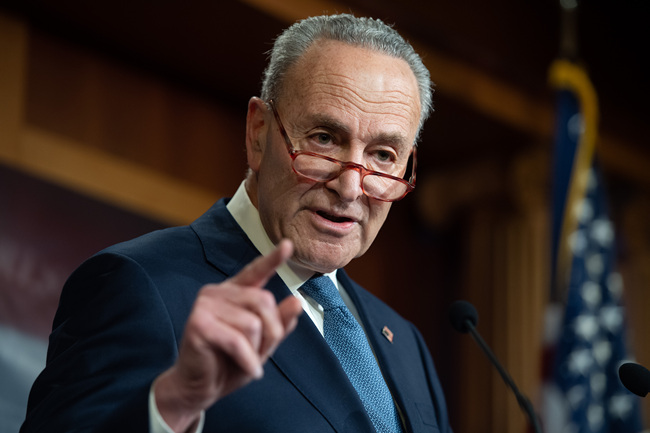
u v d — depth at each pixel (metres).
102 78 4.02
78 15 3.88
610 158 5.25
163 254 1.50
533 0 4.91
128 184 3.96
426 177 5.11
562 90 4.65
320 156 1.54
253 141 1.69
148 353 1.33
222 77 4.34
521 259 4.85
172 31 4.02
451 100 4.61
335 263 1.55
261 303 1.02
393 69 1.60
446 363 4.89
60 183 3.73
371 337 1.72
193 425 1.13
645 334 5.27
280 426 1.37
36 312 3.52
